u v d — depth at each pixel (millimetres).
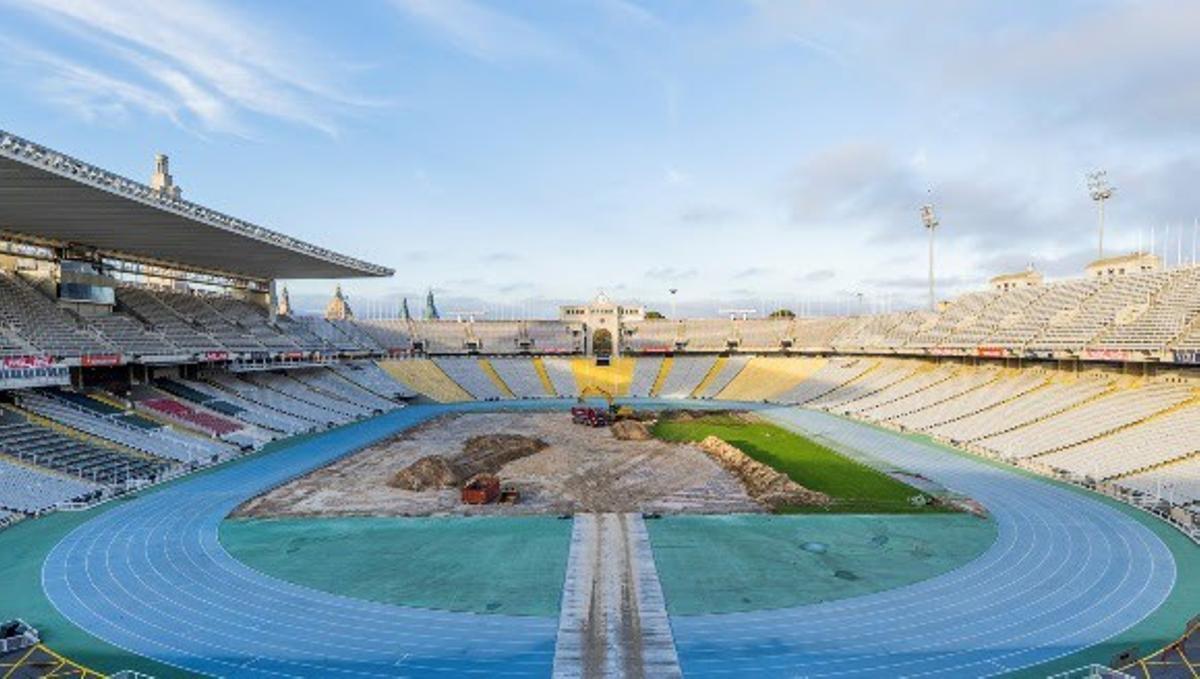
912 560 36562
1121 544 38656
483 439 71500
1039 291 90562
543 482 54719
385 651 26938
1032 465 59219
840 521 43656
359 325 136250
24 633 27828
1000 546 38719
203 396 78438
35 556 37344
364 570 35438
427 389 115438
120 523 43406
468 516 45125
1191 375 62531
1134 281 75875
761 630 28453
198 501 48938
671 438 75438
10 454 49875
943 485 53094
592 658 26172
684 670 25234
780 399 111750
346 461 63250
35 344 59938
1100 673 24594
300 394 93375
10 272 70000
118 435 59844
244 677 25109
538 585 33281
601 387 123625
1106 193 102875
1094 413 64188
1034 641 27484
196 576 34656
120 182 49469
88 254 75438
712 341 138250
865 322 126250
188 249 76750
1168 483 48125
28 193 48594
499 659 26188
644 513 45625
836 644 27266
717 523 43312
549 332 141500
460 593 32406
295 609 30766
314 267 94625
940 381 93188
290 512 46156
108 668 25672
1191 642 27000
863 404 96312
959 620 29422
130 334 72875
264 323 103812
